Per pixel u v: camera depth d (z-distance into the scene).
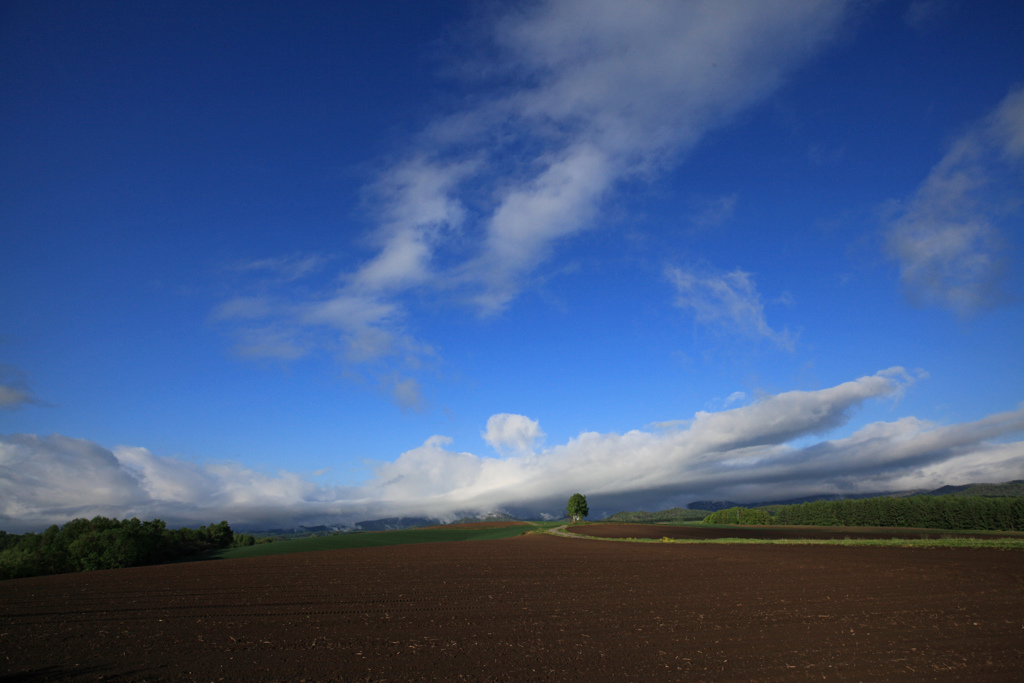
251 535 88.88
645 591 23.52
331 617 18.28
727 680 10.59
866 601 19.45
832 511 97.56
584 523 120.12
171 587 27.81
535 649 13.26
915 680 10.45
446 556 48.00
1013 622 15.47
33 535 50.72
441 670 11.48
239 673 11.37
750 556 40.47
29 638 15.23
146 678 11.05
